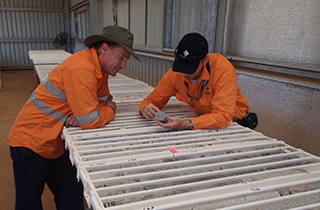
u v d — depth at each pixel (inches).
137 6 243.4
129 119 70.7
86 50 61.2
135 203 31.8
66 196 79.7
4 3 437.4
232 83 61.8
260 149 53.2
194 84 66.5
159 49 203.8
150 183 36.9
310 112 93.1
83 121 58.5
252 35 118.4
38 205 71.0
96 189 34.4
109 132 59.0
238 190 36.8
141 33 243.4
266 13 110.0
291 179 40.3
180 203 32.5
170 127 59.4
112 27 58.5
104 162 43.4
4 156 136.9
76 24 467.5
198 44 56.7
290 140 102.2
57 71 59.2
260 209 35.0
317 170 44.7
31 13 458.3
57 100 60.0
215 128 62.7
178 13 181.3
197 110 75.3
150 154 46.9
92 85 57.2
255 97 117.1
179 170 40.7
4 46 453.7
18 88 310.5
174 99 99.7
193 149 49.9
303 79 94.9
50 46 487.8
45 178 71.2
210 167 43.3
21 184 66.8
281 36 104.3
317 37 90.7
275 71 108.2
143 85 136.3
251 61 116.5
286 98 101.8
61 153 70.8
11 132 64.5
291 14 99.1
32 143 62.3
